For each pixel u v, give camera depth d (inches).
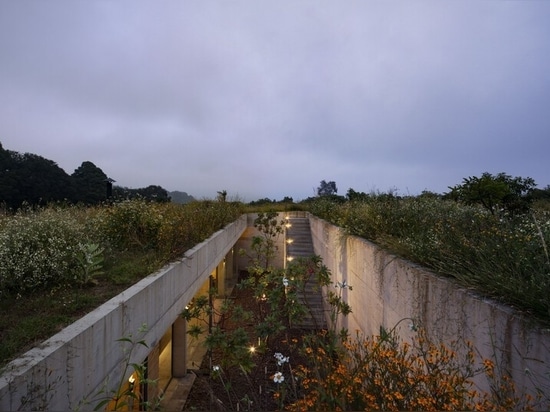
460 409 65.9
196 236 235.0
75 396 78.5
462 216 154.6
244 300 380.2
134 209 213.3
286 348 206.1
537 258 86.4
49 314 98.0
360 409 69.1
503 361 75.3
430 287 108.3
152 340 129.6
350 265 221.1
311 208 546.9
